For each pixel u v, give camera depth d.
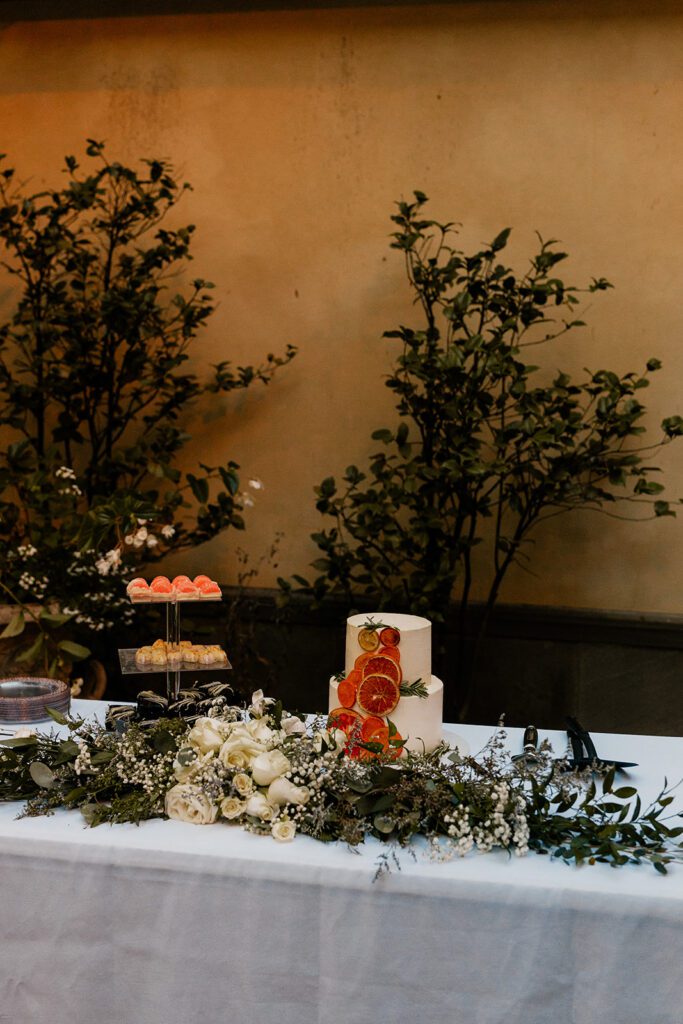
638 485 3.38
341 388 3.95
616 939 1.51
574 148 3.69
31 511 4.01
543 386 3.79
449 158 3.79
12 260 4.13
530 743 2.11
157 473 3.48
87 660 3.81
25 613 3.35
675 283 3.68
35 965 1.67
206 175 3.98
